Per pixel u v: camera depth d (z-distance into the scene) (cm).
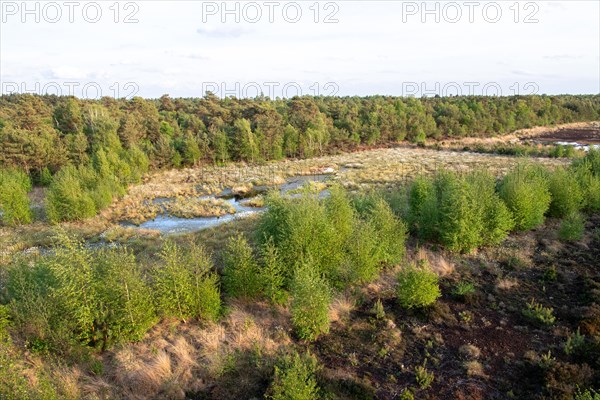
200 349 1363
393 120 8206
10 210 3247
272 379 1205
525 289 1773
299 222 1742
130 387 1192
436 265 1995
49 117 6794
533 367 1271
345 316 1583
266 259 1639
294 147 6850
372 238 1831
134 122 6412
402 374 1266
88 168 4475
